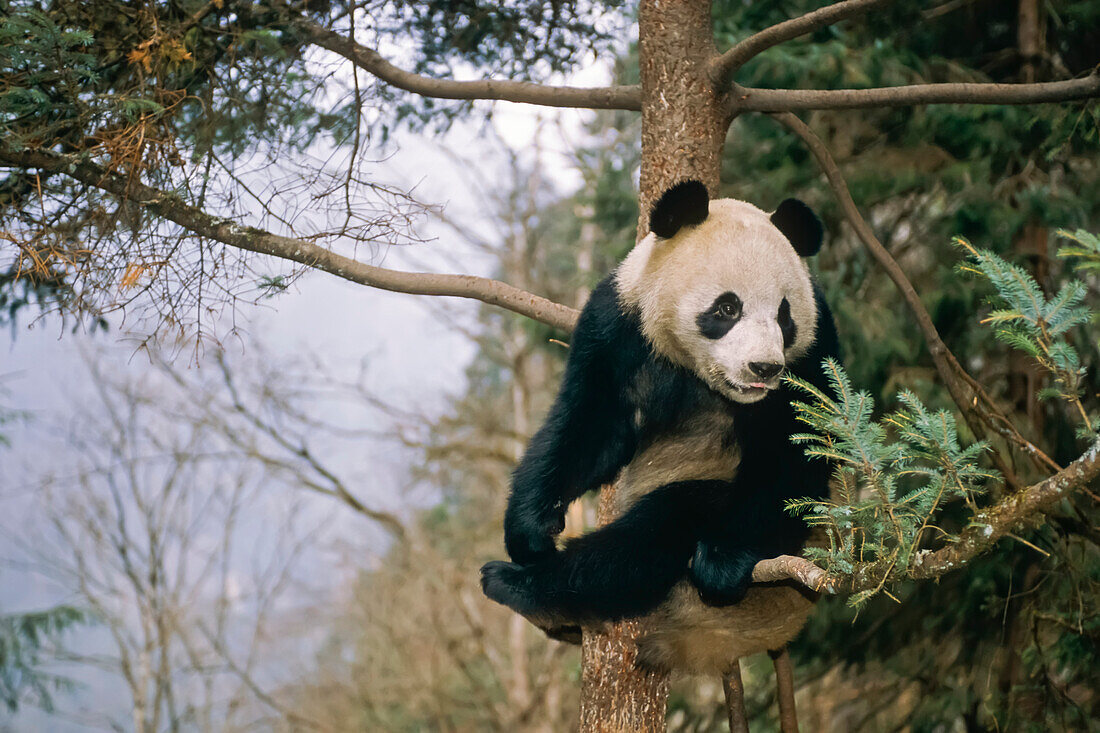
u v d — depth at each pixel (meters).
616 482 4.71
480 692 16.22
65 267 4.90
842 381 2.94
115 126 4.86
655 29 4.88
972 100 4.81
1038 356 2.60
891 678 9.34
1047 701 6.83
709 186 4.86
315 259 4.76
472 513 20.70
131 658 16.17
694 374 4.48
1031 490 2.51
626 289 4.34
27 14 4.44
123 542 14.86
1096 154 8.16
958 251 7.59
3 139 4.64
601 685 4.42
